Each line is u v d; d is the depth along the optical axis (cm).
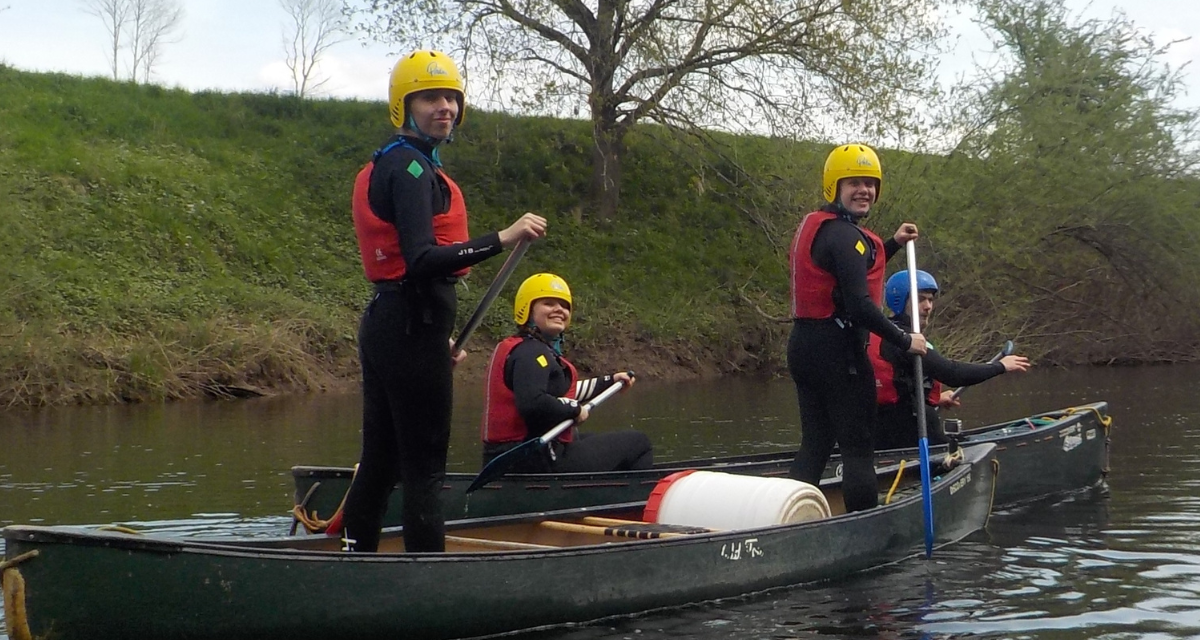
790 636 390
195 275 1580
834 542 477
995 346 1641
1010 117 1709
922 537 519
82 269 1487
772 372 1745
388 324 381
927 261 1648
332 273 1711
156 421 1105
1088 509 617
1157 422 966
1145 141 1681
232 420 1112
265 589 354
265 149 1989
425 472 396
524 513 544
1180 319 1739
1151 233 1678
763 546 453
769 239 1752
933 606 425
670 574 428
